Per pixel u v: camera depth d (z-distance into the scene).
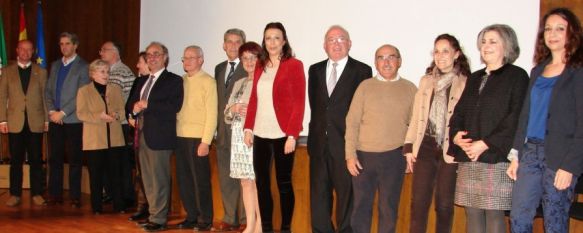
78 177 5.70
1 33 7.05
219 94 4.70
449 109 3.37
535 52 3.01
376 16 4.61
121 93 5.45
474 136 3.06
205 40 5.90
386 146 3.66
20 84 5.83
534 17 3.83
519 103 2.96
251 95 4.12
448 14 4.21
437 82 3.48
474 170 3.09
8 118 5.82
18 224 4.88
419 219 3.50
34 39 7.59
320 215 3.99
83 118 5.26
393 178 3.69
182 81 4.67
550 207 2.81
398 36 4.48
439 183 3.39
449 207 3.35
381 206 3.70
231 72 4.68
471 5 4.11
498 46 3.07
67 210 5.52
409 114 3.73
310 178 4.04
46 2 7.52
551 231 2.81
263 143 4.07
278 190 4.34
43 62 7.27
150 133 4.59
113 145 5.33
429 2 4.31
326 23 4.91
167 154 4.67
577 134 2.71
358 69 3.93
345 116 3.88
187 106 4.61
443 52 3.43
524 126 2.91
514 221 2.92
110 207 5.72
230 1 5.66
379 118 3.69
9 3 7.48
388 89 3.72
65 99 5.67
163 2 6.30
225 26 5.71
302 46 5.08
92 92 5.29
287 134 3.96
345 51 3.93
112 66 5.63
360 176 3.75
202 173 4.64
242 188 4.44
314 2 5.00
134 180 5.91
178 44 6.16
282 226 4.12
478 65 4.05
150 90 4.66
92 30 7.04
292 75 3.98
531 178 2.88
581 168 2.73
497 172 3.02
